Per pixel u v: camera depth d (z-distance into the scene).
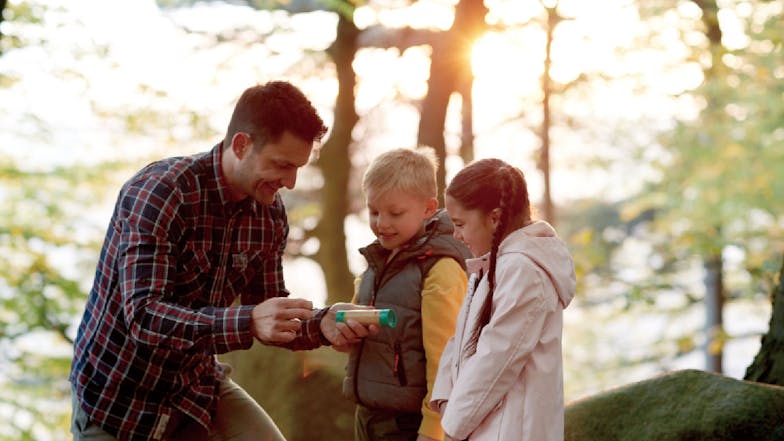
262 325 2.44
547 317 2.57
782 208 10.56
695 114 10.74
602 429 3.20
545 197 10.05
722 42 9.86
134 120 8.37
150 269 2.50
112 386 2.62
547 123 9.97
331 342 2.74
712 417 2.99
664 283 12.33
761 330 15.02
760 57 9.79
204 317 2.46
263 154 2.54
